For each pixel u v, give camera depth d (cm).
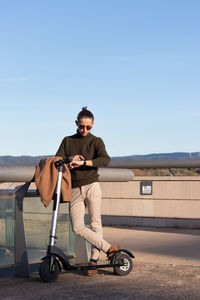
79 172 473
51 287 434
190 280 465
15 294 410
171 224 969
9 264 478
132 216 1002
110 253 478
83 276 479
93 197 475
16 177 455
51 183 452
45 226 520
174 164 750
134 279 467
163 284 447
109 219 1025
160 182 980
